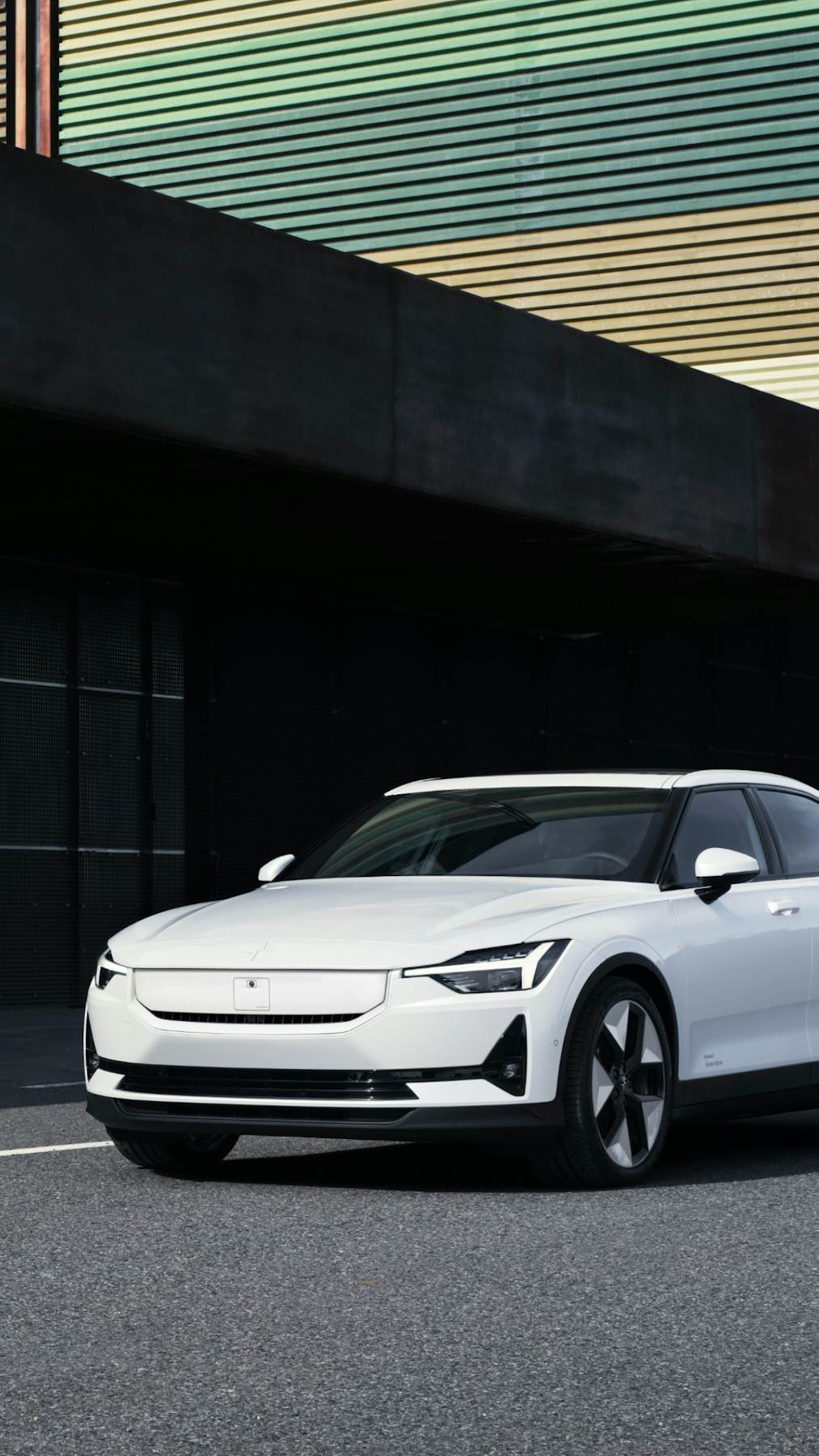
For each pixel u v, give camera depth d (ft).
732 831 28.12
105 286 39.96
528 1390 14.74
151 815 58.03
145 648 58.23
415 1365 15.43
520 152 76.13
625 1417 14.03
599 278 75.05
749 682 79.15
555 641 71.41
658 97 74.90
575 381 51.78
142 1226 21.21
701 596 64.59
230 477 45.65
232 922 24.80
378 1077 22.84
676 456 55.11
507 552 55.93
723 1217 21.90
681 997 25.31
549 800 28.40
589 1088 23.47
